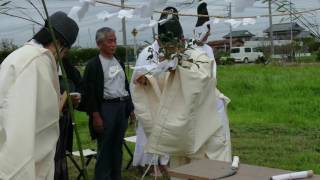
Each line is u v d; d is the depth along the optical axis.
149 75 4.61
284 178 2.99
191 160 4.52
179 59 4.26
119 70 5.88
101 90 5.77
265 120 12.65
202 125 4.43
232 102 15.94
